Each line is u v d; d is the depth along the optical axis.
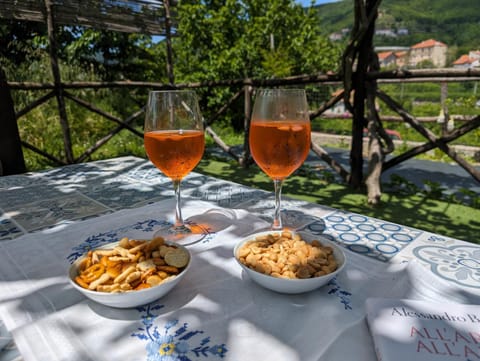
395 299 0.44
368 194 2.59
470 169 2.36
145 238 0.69
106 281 0.44
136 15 3.70
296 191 2.95
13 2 2.83
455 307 0.42
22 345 0.38
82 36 6.23
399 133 6.30
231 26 8.32
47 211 0.88
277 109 0.63
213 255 0.61
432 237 0.68
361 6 2.24
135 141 5.44
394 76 2.44
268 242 0.55
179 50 8.57
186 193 1.03
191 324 0.42
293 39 8.56
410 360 0.33
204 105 7.96
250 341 0.39
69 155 3.39
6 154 2.34
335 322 0.42
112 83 3.59
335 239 0.68
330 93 6.43
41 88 3.08
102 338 0.40
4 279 0.53
